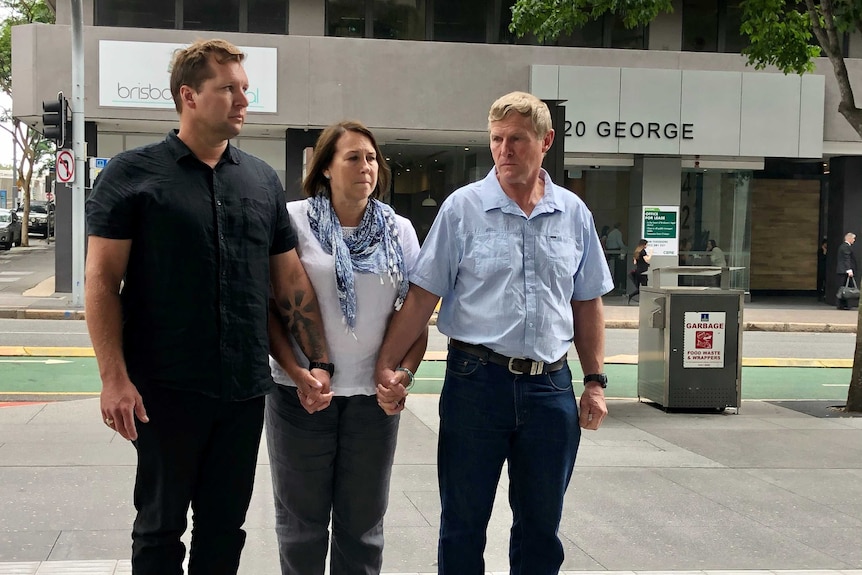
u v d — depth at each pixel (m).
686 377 9.08
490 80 20.86
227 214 2.92
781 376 12.87
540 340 3.33
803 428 8.34
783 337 18.20
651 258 22.36
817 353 15.69
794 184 26.94
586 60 21.27
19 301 19.11
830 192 24.19
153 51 19.64
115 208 2.80
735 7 22.25
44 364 11.97
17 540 4.76
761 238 26.97
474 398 3.35
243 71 2.94
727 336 9.12
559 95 21.08
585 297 3.59
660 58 21.58
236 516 3.10
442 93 20.69
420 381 11.40
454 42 21.28
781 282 27.11
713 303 9.09
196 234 2.85
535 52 21.03
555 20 13.05
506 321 3.32
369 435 3.42
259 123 20.19
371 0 21.08
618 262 23.06
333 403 3.37
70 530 4.95
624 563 4.66
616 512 5.56
